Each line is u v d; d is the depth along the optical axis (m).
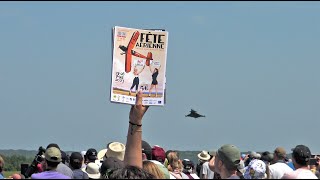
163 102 37.34
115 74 36.81
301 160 36.12
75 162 46.78
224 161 33.75
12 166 56.56
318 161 56.00
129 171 31.16
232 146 34.00
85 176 45.31
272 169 45.09
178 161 46.91
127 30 37.09
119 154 48.22
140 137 35.94
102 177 33.88
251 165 38.91
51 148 36.06
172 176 43.06
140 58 37.28
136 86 37.16
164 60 37.56
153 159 46.31
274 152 53.19
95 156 51.06
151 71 37.38
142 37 37.34
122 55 36.97
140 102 36.78
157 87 37.34
